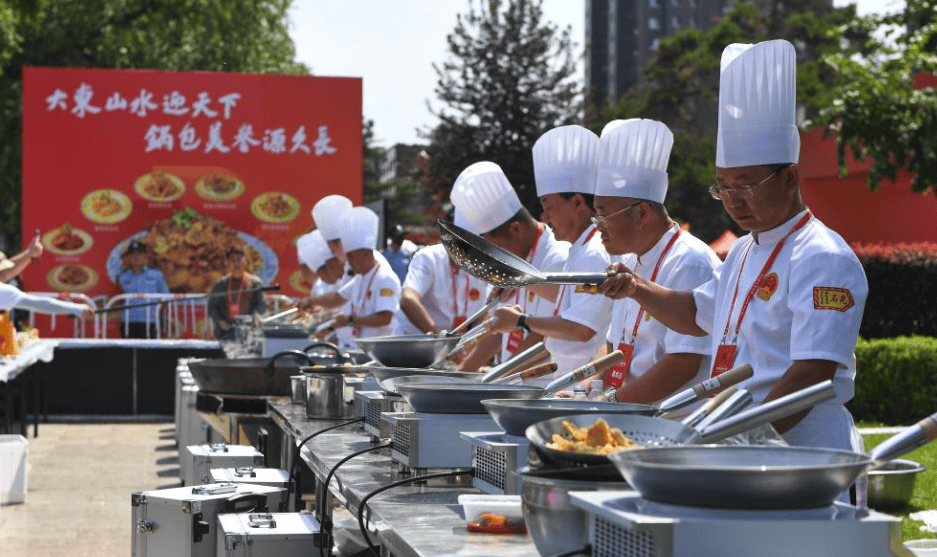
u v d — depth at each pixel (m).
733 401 1.90
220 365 4.87
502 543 1.91
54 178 13.52
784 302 2.57
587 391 3.00
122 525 6.39
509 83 22.77
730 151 2.63
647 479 1.50
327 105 13.92
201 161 13.73
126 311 13.47
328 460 2.94
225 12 22.17
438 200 23.55
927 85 13.05
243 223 13.79
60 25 21.42
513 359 3.05
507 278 2.86
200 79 13.72
